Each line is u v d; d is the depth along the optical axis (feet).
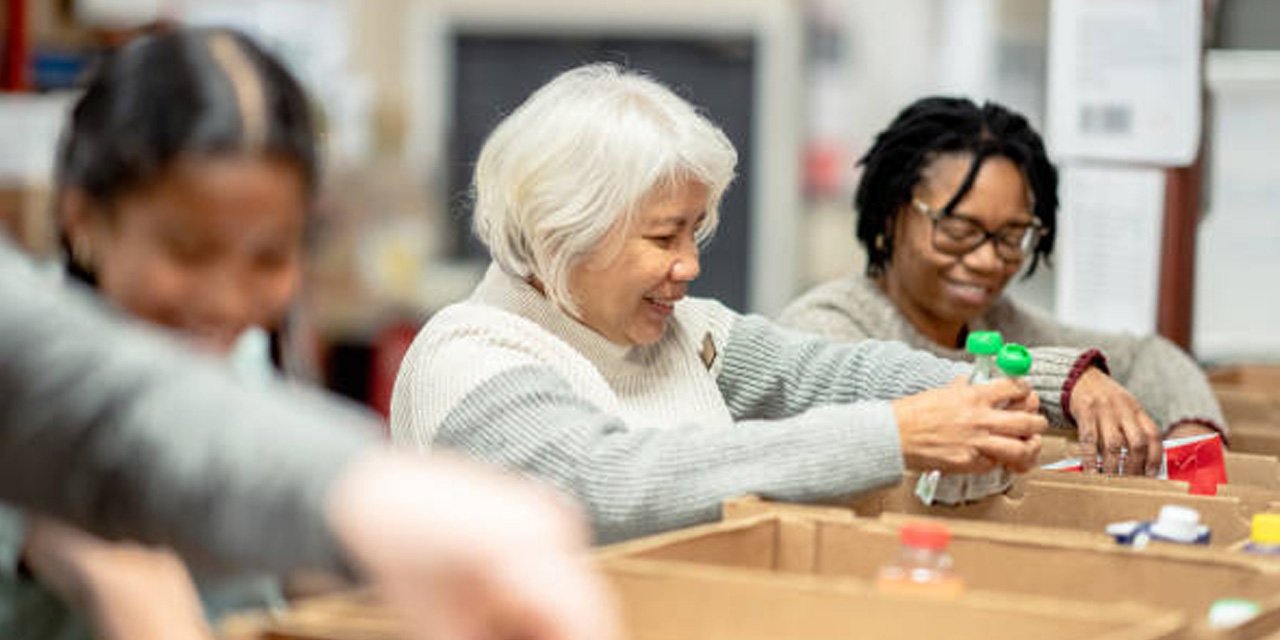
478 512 2.21
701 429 6.75
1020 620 4.56
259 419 2.35
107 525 2.41
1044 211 9.82
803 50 21.20
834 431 6.63
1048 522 7.20
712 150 7.46
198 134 3.43
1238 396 10.73
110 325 2.47
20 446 2.36
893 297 9.98
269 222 3.53
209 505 2.31
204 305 3.59
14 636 4.36
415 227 18.26
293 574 2.42
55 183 3.88
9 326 2.36
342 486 2.25
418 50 21.88
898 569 5.18
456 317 7.46
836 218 21.49
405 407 7.23
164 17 12.20
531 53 21.88
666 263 7.45
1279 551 6.11
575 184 7.33
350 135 17.13
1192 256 11.96
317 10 16.62
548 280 7.50
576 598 2.22
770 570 6.03
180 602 3.54
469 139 22.00
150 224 3.52
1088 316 12.12
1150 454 8.18
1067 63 11.93
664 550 5.52
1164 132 11.69
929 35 20.44
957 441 6.63
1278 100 13.46
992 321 10.19
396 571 2.20
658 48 21.61
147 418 2.35
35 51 11.62
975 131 9.57
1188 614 5.56
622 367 7.75
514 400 6.79
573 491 6.57
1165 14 11.58
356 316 17.54
